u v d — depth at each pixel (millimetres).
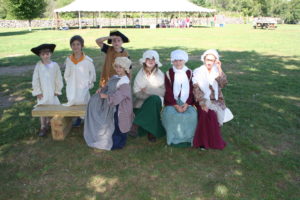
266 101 6203
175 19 38719
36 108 4500
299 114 5480
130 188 3262
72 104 4672
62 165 3723
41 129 4590
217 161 3863
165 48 15203
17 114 5496
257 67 9891
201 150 4152
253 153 4078
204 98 4160
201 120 4062
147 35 23953
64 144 4305
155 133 4199
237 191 3223
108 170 3619
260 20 35500
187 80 4277
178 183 3363
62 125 4359
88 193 3174
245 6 57688
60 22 34875
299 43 17797
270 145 4324
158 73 4359
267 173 3584
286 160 3875
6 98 6586
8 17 43500
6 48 15469
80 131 4766
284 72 9156
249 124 5027
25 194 3150
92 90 6953
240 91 6938
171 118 4059
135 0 34469
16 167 3674
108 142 4098
